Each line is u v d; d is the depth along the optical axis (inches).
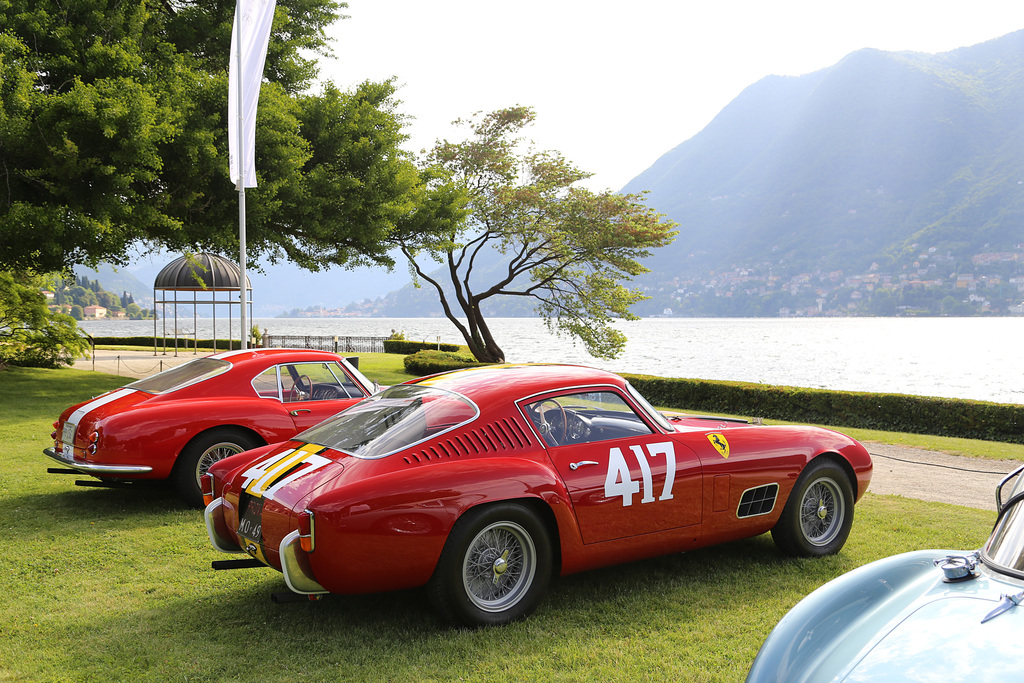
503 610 161.9
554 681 137.3
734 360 2775.6
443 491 151.9
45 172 622.2
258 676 140.5
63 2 700.7
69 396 666.8
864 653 87.0
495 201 1197.1
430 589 155.4
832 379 1966.0
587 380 186.2
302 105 849.5
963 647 83.1
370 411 183.9
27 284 991.0
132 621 167.9
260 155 741.9
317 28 1034.1
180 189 725.3
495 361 1277.1
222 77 735.7
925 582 103.6
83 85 608.1
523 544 164.9
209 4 922.7
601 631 159.3
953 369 2485.2
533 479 163.0
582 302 1240.2
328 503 144.8
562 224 1184.2
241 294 579.2
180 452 263.6
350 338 2041.1
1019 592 92.7
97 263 699.4
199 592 187.3
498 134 1208.8
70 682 137.9
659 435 188.5
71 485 317.7
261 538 164.2
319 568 145.4
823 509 212.5
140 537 236.8
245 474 175.3
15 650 152.2
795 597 179.5
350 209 822.5
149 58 769.6
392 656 147.9
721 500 190.9
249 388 282.7
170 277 1437.0
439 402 173.3
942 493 340.2
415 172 924.0
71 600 181.3
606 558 175.9
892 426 644.1
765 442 201.5
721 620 165.6
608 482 173.3
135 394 281.7
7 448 408.8
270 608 175.8
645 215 1160.8
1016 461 441.4
